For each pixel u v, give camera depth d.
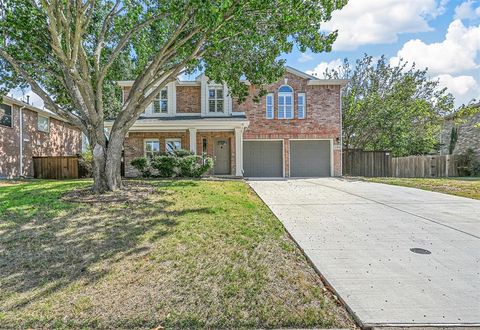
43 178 18.56
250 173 18.34
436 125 24.03
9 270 4.21
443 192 11.23
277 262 4.52
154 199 8.40
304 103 18.28
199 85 18.00
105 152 9.30
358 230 6.20
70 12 8.51
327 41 9.32
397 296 3.57
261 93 12.01
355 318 3.15
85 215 6.74
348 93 24.95
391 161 19.92
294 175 18.45
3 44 9.04
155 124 15.62
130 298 3.51
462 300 3.48
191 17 8.23
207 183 11.95
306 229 6.23
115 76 17.03
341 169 18.52
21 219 6.39
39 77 11.36
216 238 5.45
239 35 9.02
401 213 7.71
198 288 3.73
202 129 16.59
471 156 19.98
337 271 4.25
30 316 3.18
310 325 3.06
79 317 3.16
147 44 11.33
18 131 18.22
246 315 3.20
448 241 5.55
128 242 5.21
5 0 8.95
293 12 7.84
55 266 4.32
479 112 20.98
